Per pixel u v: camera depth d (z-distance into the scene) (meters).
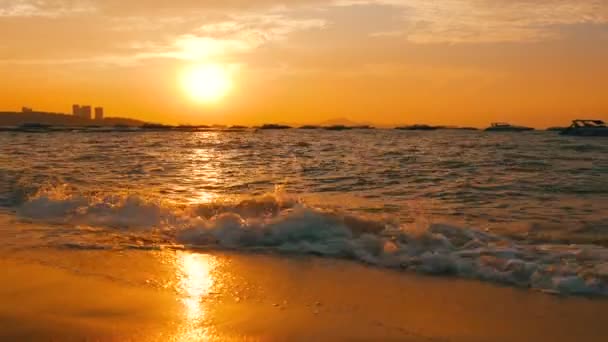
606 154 24.19
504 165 19.16
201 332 4.27
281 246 7.32
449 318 4.64
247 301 5.06
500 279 5.75
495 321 4.58
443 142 42.06
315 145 38.41
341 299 5.13
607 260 6.11
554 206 10.57
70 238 7.81
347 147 34.88
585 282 5.49
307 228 7.81
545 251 6.55
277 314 4.70
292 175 16.92
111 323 4.44
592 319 4.62
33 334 4.18
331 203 10.95
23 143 40.47
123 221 9.02
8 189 12.91
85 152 28.64
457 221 8.84
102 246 7.32
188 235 7.91
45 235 8.02
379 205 10.69
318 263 6.51
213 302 5.02
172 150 31.56
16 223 9.03
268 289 5.44
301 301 5.07
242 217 8.77
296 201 9.50
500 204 10.88
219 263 6.50
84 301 4.98
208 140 49.84
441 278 5.85
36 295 5.16
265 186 14.23
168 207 9.74
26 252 6.94
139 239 7.78
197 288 5.46
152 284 5.58
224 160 23.28
